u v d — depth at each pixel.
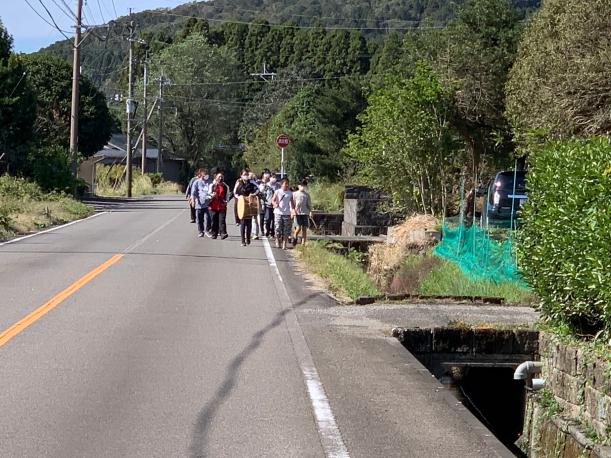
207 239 25.56
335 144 50.44
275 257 21.33
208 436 7.19
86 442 6.95
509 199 24.08
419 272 20.06
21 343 10.61
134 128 83.94
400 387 9.00
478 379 12.67
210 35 107.25
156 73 85.31
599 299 9.45
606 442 8.77
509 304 14.54
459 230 20.98
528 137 21.61
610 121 19.61
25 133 43.38
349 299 15.27
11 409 7.82
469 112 29.58
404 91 27.80
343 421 7.72
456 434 7.43
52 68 61.25
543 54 22.02
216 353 10.35
